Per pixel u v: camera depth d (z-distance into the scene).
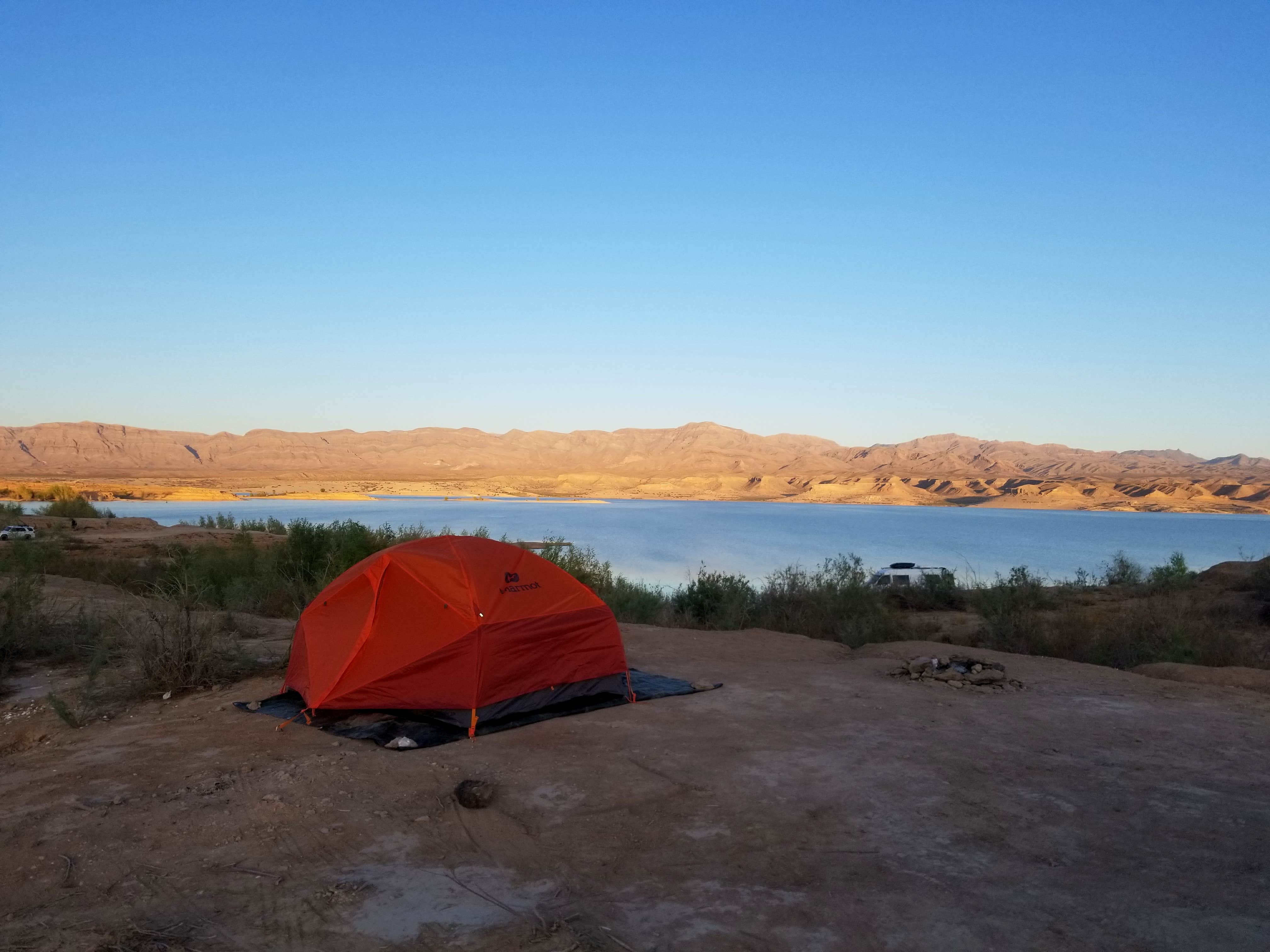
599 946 3.28
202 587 13.24
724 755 5.77
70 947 3.23
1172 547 73.56
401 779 5.29
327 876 3.93
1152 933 3.40
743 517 151.62
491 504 187.12
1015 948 3.28
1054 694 7.72
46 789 5.07
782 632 13.23
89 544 22.88
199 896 3.70
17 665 8.46
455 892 3.78
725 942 3.32
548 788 5.13
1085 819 4.64
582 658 7.33
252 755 5.77
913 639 13.21
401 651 6.75
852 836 4.39
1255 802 4.93
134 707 7.11
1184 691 7.87
